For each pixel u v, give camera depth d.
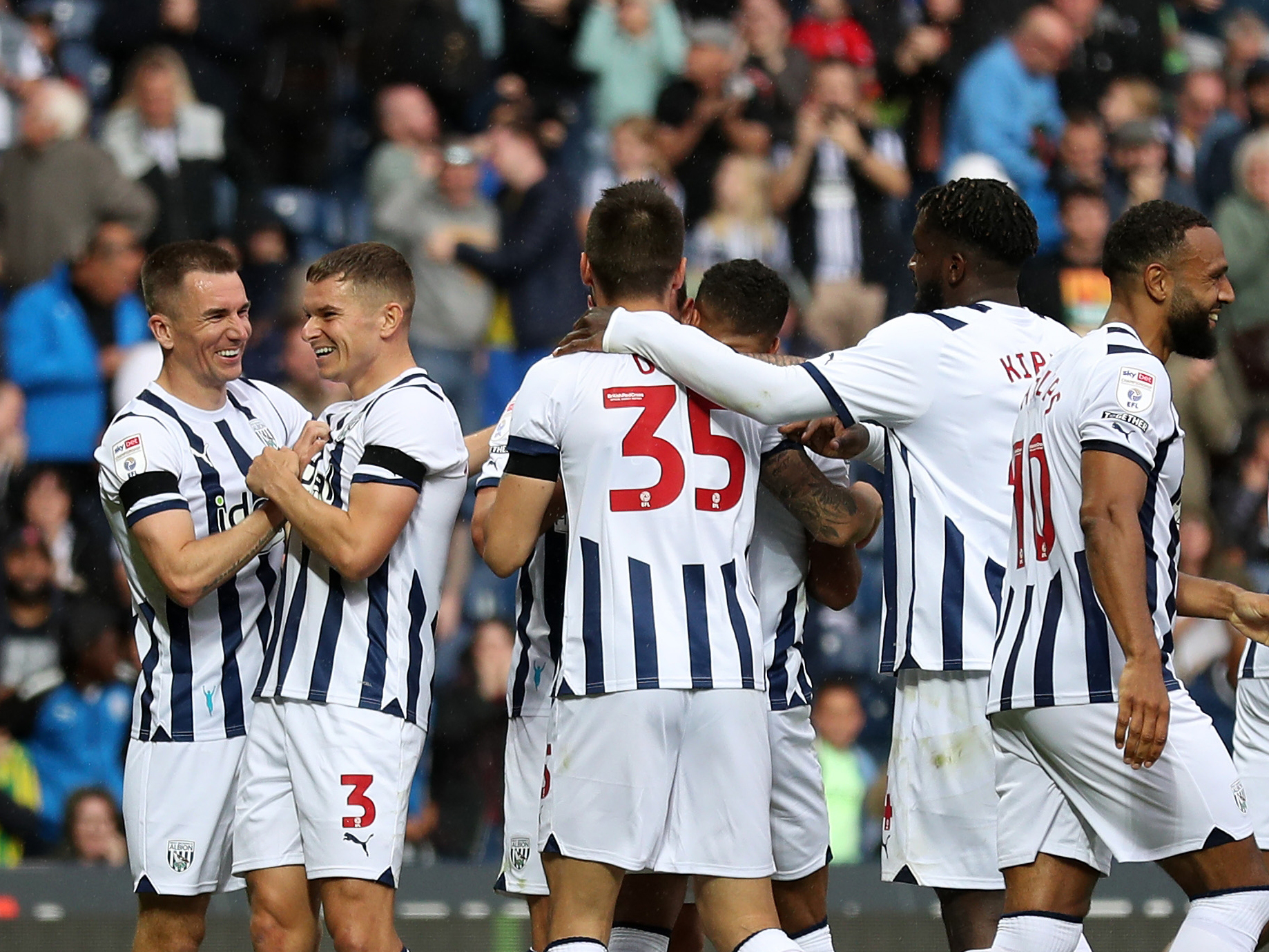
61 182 26.52
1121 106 30.42
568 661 11.09
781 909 12.77
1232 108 31.39
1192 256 10.95
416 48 28.78
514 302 27.23
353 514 11.95
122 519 13.00
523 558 11.40
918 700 11.87
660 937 12.66
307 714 12.17
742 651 11.07
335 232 28.27
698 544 11.04
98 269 26.30
